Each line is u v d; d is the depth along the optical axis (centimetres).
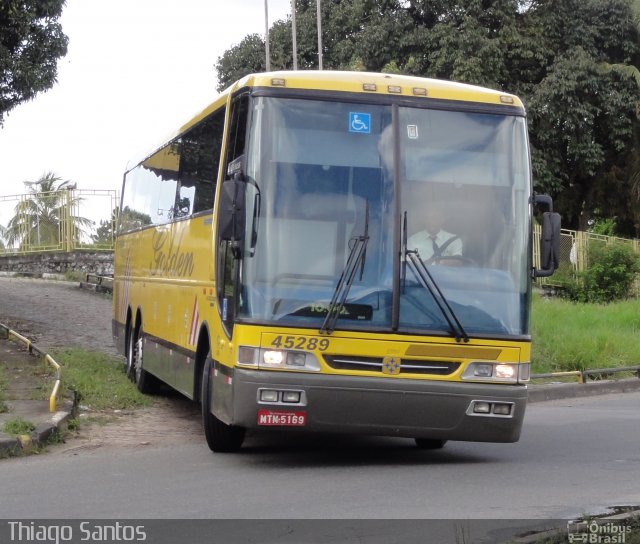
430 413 924
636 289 3234
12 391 1317
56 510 759
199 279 1119
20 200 3225
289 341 908
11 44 1933
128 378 1588
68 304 2570
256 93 953
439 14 3362
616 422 1388
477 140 978
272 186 932
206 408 1033
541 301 2717
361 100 962
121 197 1895
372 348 915
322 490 841
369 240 933
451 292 938
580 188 3753
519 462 1023
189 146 1263
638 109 3347
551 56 3406
